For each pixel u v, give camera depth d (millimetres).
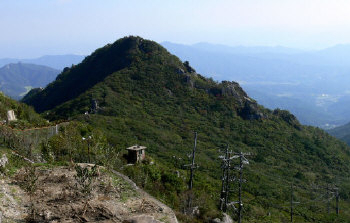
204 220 25297
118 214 11617
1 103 36750
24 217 10742
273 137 92938
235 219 35531
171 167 49875
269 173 68750
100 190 13602
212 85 114750
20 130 28359
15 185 13203
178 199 27344
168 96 104062
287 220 42938
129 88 103125
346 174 80875
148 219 10844
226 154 33406
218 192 42906
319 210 52188
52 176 14578
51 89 128375
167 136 75375
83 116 74312
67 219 10789
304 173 73562
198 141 80062
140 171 29094
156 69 114250
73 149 22391
